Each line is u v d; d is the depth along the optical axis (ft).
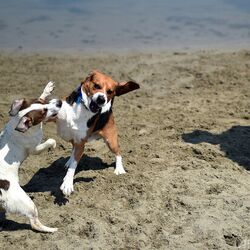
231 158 10.17
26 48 17.53
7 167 8.41
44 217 8.67
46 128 11.57
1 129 11.41
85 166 10.00
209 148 10.39
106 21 20.84
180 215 8.57
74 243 8.09
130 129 11.50
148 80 14.43
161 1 24.44
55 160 10.25
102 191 9.16
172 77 14.60
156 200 8.89
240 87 13.82
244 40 18.48
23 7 22.86
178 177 9.43
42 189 9.40
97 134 9.42
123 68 15.39
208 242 8.01
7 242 8.20
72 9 22.74
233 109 12.50
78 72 15.14
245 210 8.63
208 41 18.40
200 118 12.00
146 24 20.43
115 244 8.05
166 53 16.90
